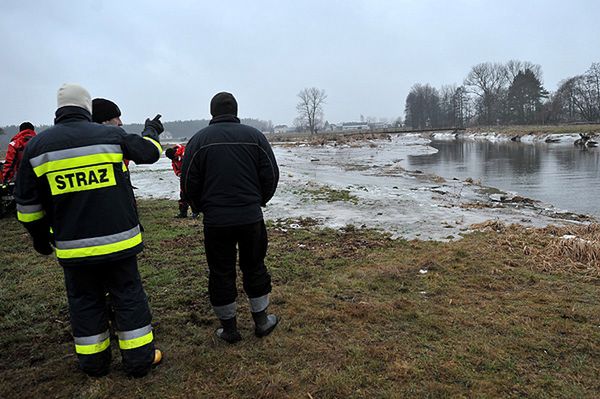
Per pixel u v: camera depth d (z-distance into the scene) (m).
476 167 23.05
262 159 3.49
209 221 3.35
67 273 2.97
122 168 3.04
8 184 8.87
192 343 3.58
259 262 3.60
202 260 5.79
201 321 3.96
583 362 3.18
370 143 56.28
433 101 125.19
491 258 5.63
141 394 2.91
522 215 9.36
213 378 3.08
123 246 2.95
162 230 7.63
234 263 3.53
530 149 37.28
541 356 3.27
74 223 2.84
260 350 3.43
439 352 3.35
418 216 8.77
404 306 4.20
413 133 90.88
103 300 3.11
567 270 5.18
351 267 5.49
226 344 3.55
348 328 3.78
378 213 9.16
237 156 3.35
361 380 3.01
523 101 96.19
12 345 3.61
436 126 123.38
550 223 8.46
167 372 3.16
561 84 90.38
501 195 12.80
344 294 4.57
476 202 11.36
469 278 4.96
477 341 3.49
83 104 2.99
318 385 2.96
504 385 2.92
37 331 3.84
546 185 15.67
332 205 10.23
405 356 3.30
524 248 5.93
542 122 86.12
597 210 10.96
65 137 2.83
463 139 68.38
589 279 4.86
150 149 3.10
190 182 3.39
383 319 3.93
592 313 3.95
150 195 12.40
